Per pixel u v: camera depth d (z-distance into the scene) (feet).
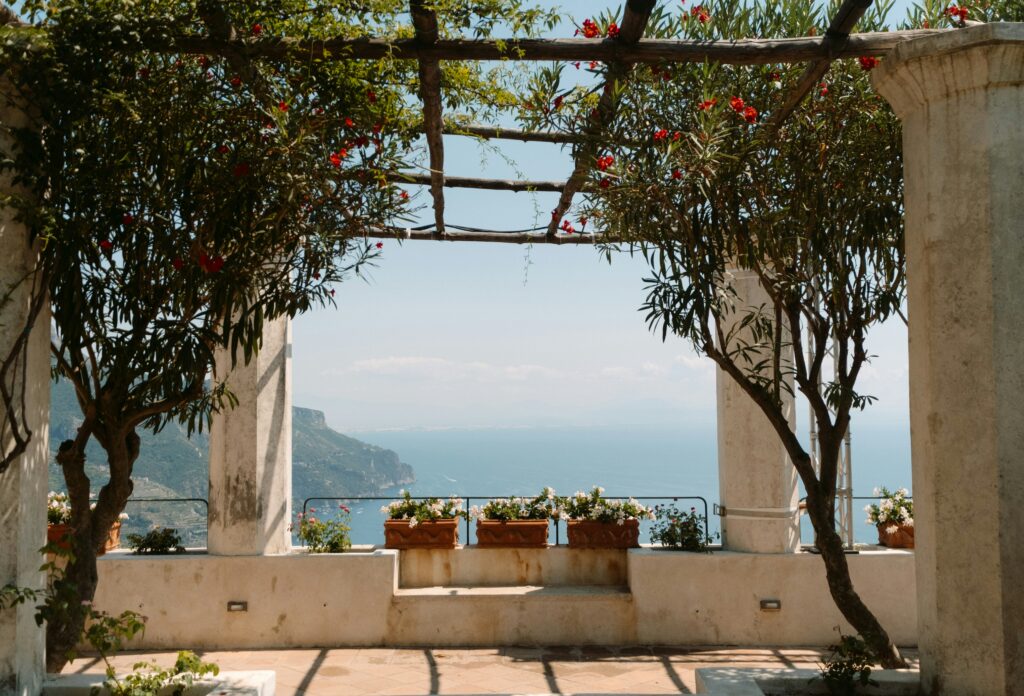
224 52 12.53
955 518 11.90
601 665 22.36
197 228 13.28
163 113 12.80
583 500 26.43
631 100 15.62
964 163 12.00
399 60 13.71
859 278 17.65
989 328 11.69
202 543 27.84
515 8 12.54
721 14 16.02
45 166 12.44
